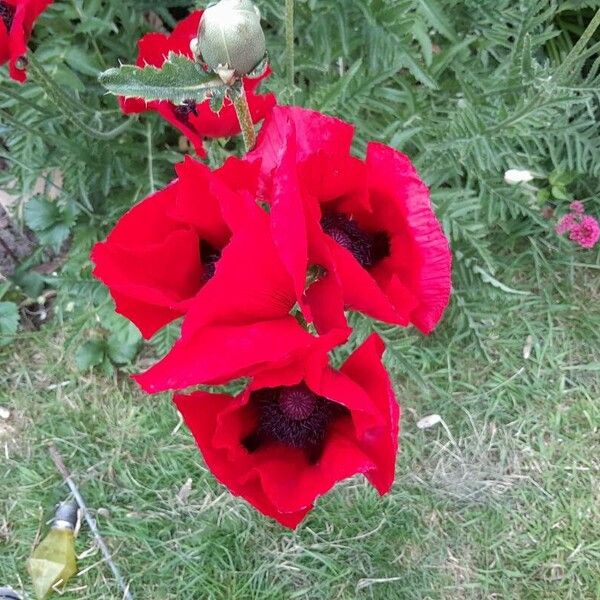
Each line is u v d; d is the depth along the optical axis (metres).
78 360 0.88
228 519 0.83
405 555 0.83
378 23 0.74
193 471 0.86
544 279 0.95
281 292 0.35
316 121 0.38
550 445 0.87
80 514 0.83
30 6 0.54
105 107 0.87
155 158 0.87
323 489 0.38
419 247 0.39
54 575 0.79
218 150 0.73
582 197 0.97
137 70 0.39
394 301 0.39
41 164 0.84
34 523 0.84
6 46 0.54
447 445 0.87
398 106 0.89
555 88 0.65
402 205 0.38
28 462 0.86
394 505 0.84
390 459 0.38
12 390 0.90
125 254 0.37
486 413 0.88
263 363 0.35
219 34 0.39
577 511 0.84
